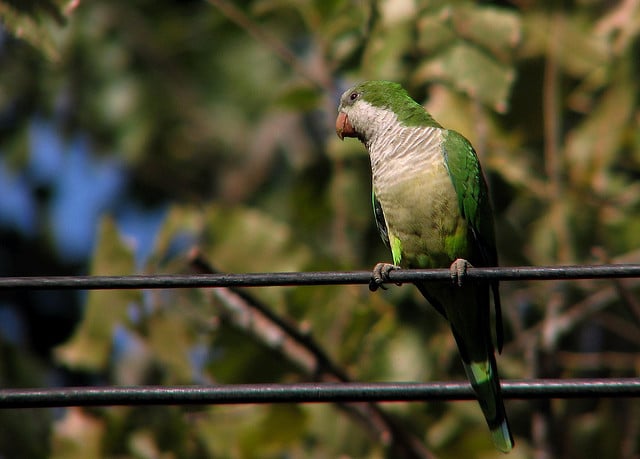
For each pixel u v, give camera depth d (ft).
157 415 40.93
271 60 60.29
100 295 40.65
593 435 43.09
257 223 42.91
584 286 44.96
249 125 61.31
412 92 42.93
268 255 42.60
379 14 42.09
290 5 45.11
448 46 41.34
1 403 22.71
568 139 46.24
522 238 45.01
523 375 44.21
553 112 43.47
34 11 33.55
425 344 43.37
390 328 43.16
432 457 39.96
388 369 42.55
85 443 40.52
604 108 44.65
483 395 27.48
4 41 59.36
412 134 31.94
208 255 42.39
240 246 42.60
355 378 41.65
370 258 46.83
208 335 40.63
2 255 61.11
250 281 23.17
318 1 44.57
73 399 22.82
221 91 60.75
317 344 38.55
